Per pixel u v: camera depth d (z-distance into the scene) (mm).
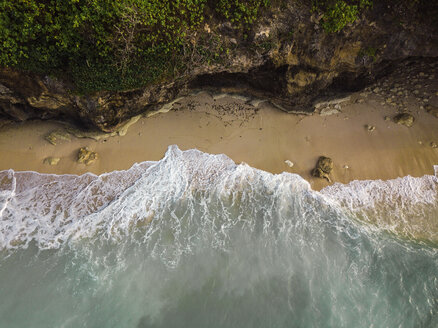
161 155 9633
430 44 9258
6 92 8578
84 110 9180
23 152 9523
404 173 9578
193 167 9445
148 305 7520
